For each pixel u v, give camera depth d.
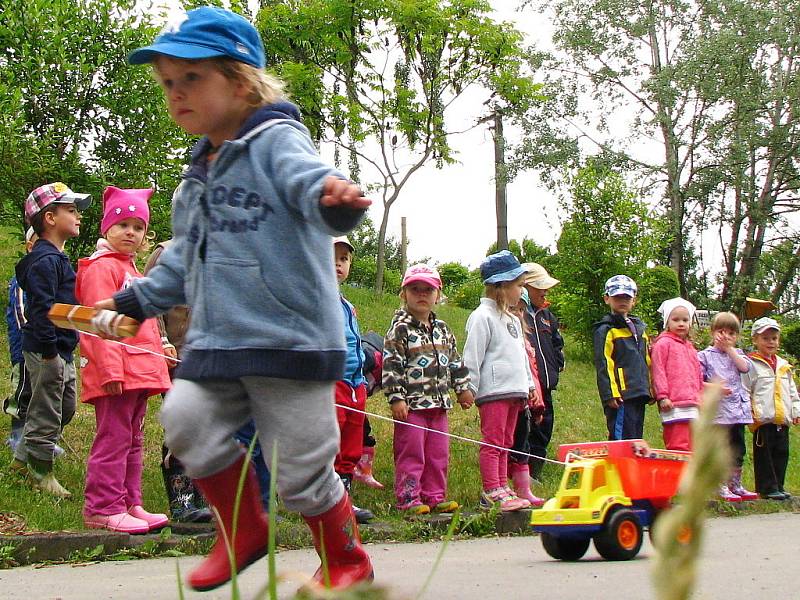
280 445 2.26
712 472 0.34
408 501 5.75
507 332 6.15
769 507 7.37
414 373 5.84
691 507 0.34
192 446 2.27
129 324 2.46
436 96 17.64
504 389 6.02
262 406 2.28
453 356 6.10
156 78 2.43
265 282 2.25
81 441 6.70
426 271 5.97
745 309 22.78
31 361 5.26
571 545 4.23
